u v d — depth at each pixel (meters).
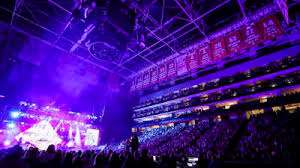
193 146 18.14
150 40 28.27
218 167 6.98
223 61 23.58
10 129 24.61
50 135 26.22
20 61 28.00
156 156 18.17
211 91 26.73
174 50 27.45
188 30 23.95
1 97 25.67
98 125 35.69
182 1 20.81
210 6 21.52
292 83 18.12
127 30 16.48
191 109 28.36
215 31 23.75
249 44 19.45
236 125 18.44
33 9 22.48
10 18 23.34
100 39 16.44
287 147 11.01
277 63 20.56
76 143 31.23
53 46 28.61
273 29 18.06
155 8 21.88
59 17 23.98
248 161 6.22
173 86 34.53
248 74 23.31
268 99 18.67
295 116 14.36
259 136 13.98
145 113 36.69
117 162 7.58
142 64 34.81
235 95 22.95
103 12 15.02
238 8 21.64
